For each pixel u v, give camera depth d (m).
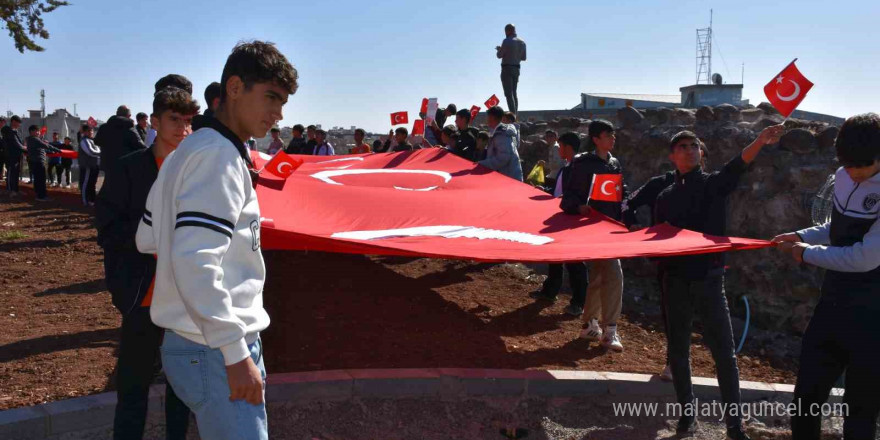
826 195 6.60
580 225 5.88
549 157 10.80
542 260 4.43
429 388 5.05
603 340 6.35
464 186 7.72
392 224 5.84
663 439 4.68
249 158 2.41
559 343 6.47
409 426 4.63
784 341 7.30
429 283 8.54
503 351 6.15
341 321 6.76
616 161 6.40
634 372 5.78
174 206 2.19
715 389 5.35
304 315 6.88
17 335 5.91
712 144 8.75
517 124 12.70
